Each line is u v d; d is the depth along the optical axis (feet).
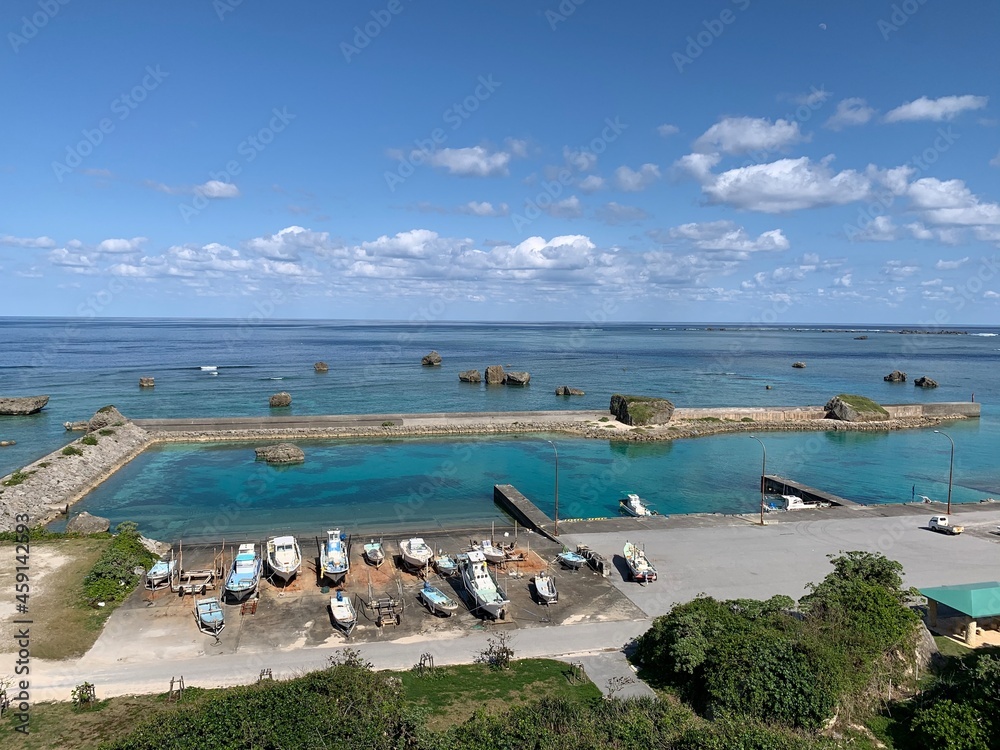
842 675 75.46
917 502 181.98
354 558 125.80
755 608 92.99
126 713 73.92
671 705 75.97
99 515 173.68
